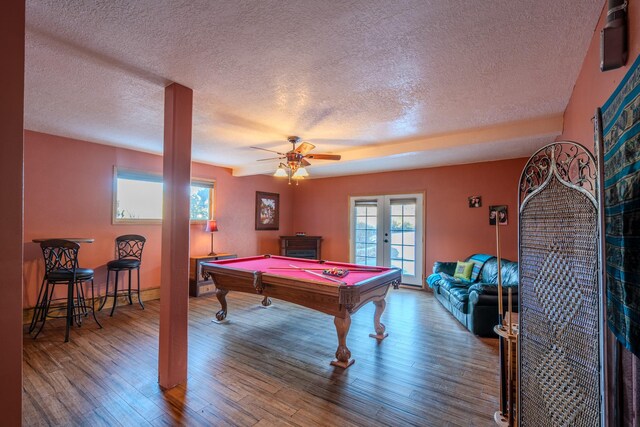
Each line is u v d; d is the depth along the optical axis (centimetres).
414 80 242
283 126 364
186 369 254
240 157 547
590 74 196
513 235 518
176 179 245
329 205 744
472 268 494
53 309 409
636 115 105
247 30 178
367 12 161
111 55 207
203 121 345
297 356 304
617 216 124
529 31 178
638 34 117
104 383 249
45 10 161
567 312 142
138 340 338
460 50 199
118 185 482
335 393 238
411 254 628
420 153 445
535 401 162
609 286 133
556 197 149
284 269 372
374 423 203
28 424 199
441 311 464
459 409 219
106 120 347
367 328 388
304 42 191
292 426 200
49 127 376
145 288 509
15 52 122
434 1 153
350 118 333
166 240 245
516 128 353
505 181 525
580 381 134
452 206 577
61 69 226
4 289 118
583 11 160
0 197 118
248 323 404
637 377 112
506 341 208
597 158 126
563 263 145
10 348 119
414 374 269
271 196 745
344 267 394
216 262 413
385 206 659
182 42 192
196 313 446
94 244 450
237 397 232
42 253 402
